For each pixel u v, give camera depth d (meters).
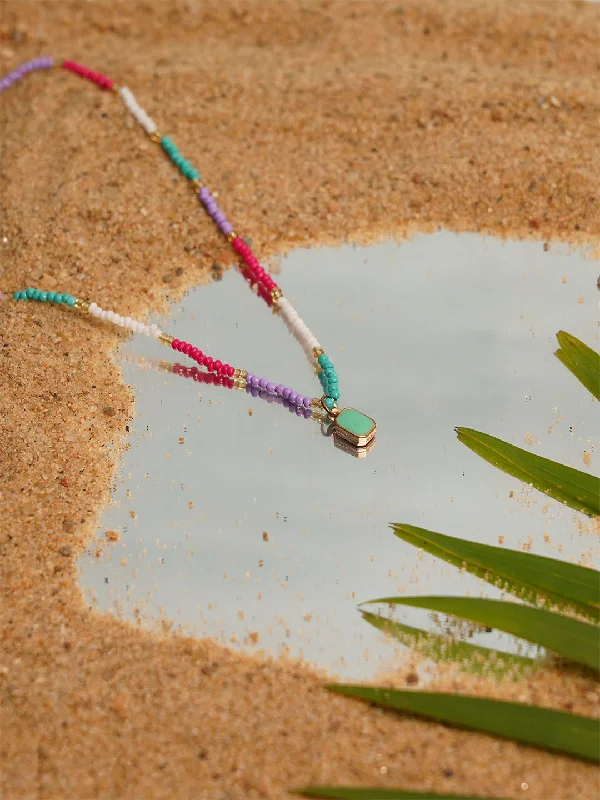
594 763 0.35
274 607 0.38
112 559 0.38
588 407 0.41
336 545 0.38
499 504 0.39
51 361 0.42
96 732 0.35
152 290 0.44
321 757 0.35
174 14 0.51
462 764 0.35
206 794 0.35
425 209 0.46
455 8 0.51
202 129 0.47
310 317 0.43
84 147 0.47
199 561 0.38
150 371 0.42
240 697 0.36
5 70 0.50
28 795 0.35
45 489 0.39
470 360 0.42
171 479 0.40
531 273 0.44
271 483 0.40
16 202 0.45
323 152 0.47
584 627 0.36
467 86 0.48
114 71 0.49
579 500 0.39
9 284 0.44
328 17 0.51
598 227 0.45
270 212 0.46
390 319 0.43
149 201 0.46
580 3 0.52
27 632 0.37
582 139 0.47
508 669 0.36
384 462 0.40
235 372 0.42
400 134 0.47
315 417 0.41
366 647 0.37
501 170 0.46
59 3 0.51
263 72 0.49
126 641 0.37
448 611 0.36
